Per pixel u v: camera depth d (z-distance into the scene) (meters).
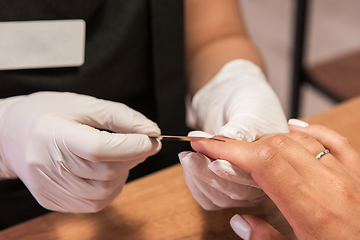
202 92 0.53
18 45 0.46
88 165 0.39
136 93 0.53
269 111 0.44
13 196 0.50
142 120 0.42
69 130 0.38
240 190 0.39
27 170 0.40
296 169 0.38
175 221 0.41
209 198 0.39
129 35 0.50
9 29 0.45
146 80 0.53
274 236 0.38
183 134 0.56
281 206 0.36
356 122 0.48
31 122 0.40
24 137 0.40
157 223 0.41
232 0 0.64
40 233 0.40
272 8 2.03
